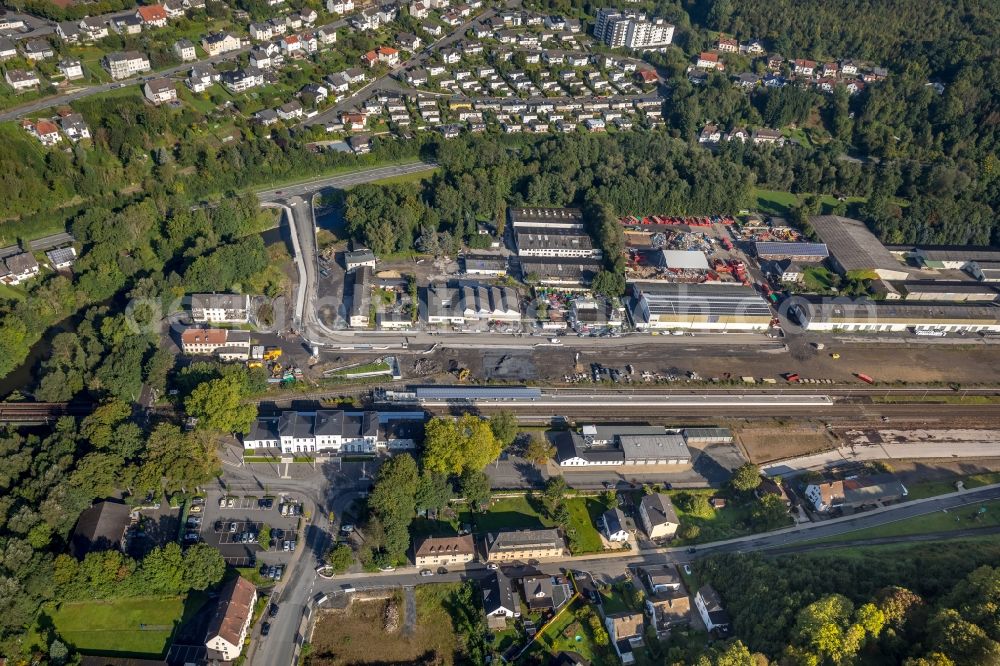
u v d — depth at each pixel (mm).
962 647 125062
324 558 163000
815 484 188125
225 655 140625
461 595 158000
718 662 134625
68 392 192250
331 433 185875
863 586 149625
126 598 149250
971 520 185625
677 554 174125
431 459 177000
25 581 140625
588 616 155750
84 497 160375
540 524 177375
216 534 164375
